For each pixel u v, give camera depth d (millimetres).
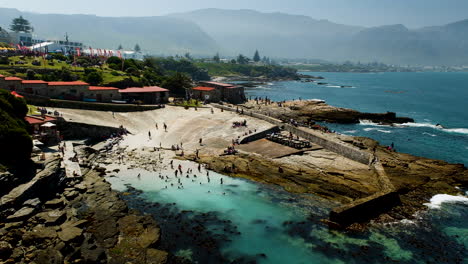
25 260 28578
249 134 70750
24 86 73750
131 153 60469
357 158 57625
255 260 32500
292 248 34625
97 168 52312
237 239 35875
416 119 116750
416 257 33469
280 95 187750
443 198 45531
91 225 35625
